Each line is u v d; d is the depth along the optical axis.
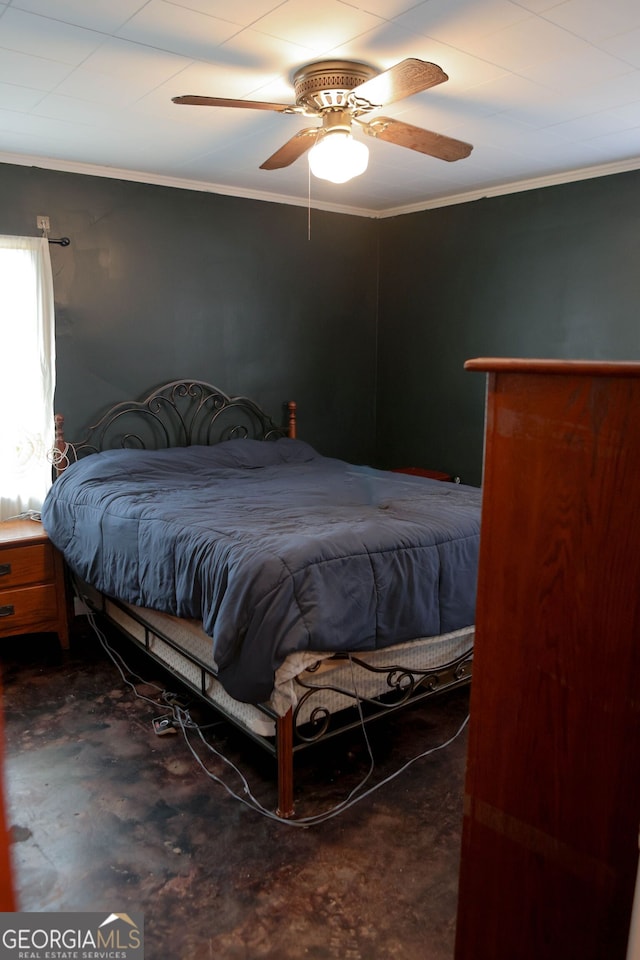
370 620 2.21
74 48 2.16
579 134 3.06
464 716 2.77
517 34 2.07
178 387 4.11
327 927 1.71
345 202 4.58
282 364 4.58
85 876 1.87
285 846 1.99
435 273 4.58
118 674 3.11
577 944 0.97
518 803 1.02
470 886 1.10
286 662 2.03
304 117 2.80
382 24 2.00
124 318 3.85
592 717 0.92
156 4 1.88
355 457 5.10
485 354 4.34
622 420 0.84
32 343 3.49
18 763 2.39
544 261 3.93
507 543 0.99
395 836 2.04
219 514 2.71
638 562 0.85
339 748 2.52
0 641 3.51
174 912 1.75
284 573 2.04
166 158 3.47
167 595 2.48
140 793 2.24
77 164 3.55
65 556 3.22
